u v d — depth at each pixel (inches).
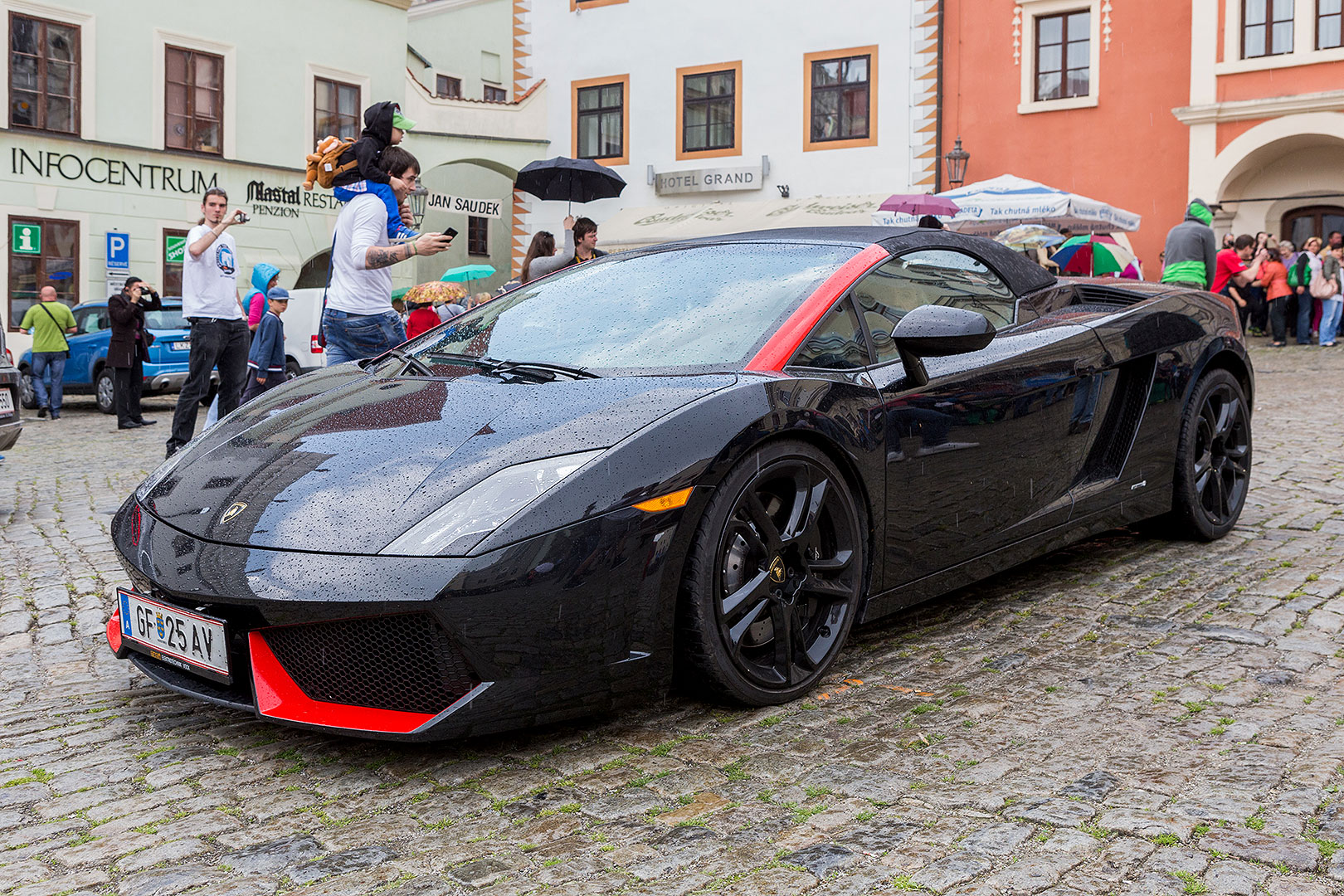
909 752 95.4
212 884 75.9
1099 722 101.1
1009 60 773.3
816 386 109.3
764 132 842.8
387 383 118.5
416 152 859.4
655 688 97.9
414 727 89.3
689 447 97.5
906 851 77.2
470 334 132.3
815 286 119.7
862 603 114.3
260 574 90.7
